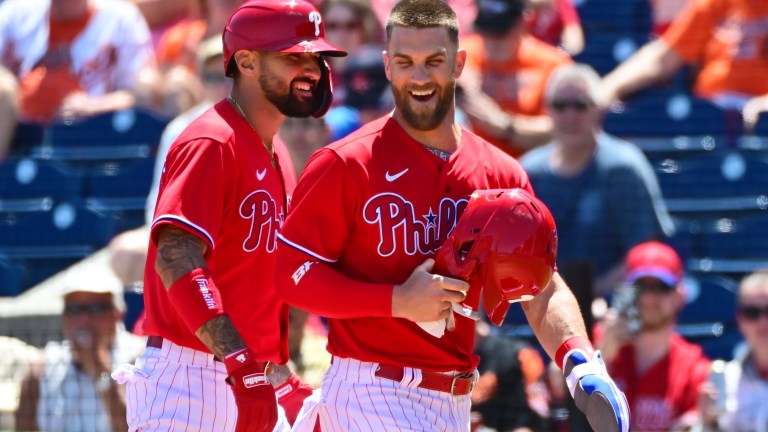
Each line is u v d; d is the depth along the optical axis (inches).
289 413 593.6
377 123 512.1
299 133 935.7
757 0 1161.4
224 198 522.0
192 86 1189.1
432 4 494.3
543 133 1054.4
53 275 1128.2
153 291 534.6
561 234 985.5
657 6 1316.4
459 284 470.9
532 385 794.8
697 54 1184.2
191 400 526.3
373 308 478.6
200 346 528.1
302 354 789.2
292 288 495.2
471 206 486.3
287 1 535.8
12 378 887.7
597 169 987.3
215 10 1185.4
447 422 509.7
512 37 1097.4
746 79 1163.3
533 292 482.9
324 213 495.8
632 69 1191.6
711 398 813.9
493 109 1060.5
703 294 1025.5
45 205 1178.0
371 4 1143.6
